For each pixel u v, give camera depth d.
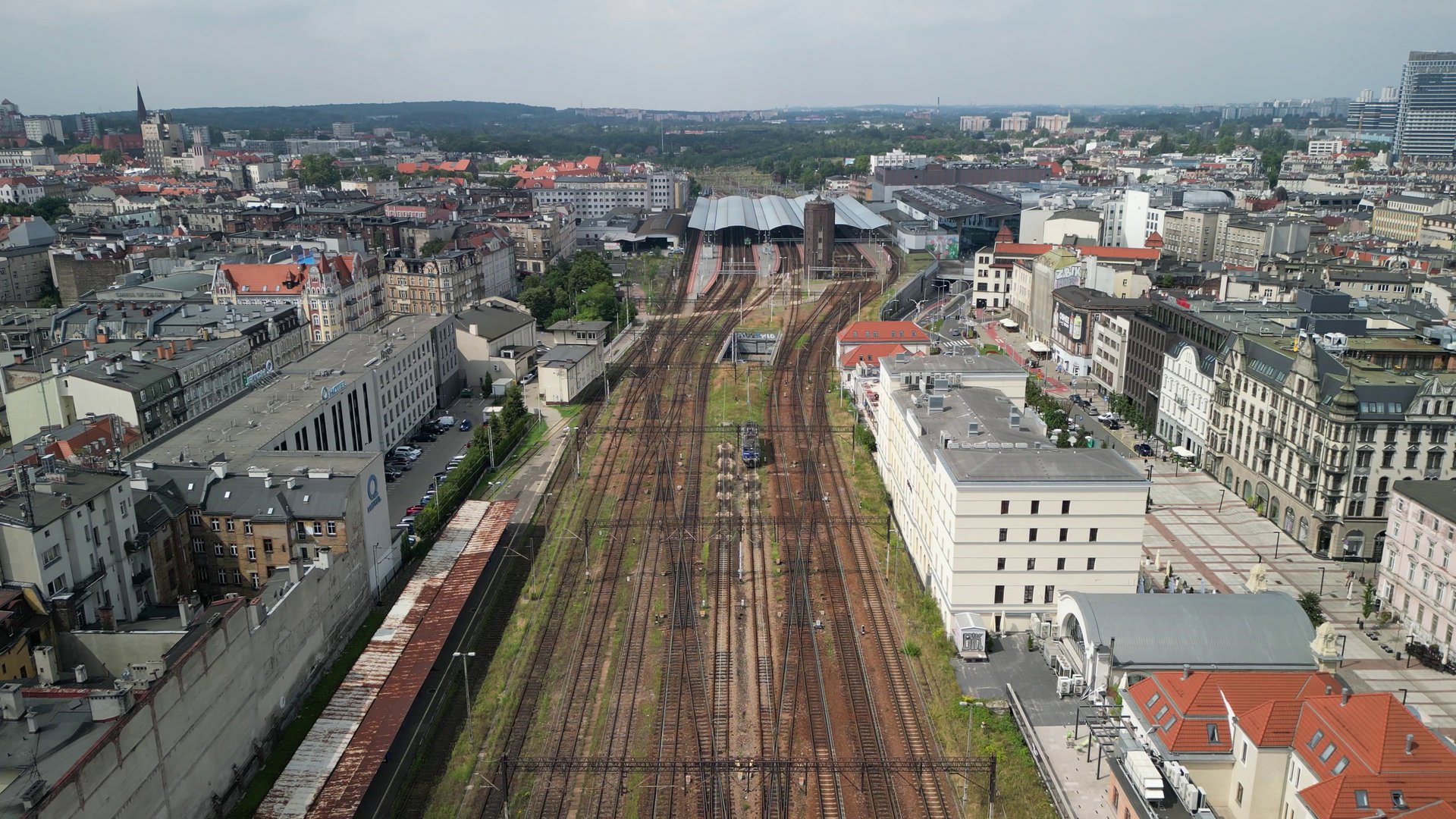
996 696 117.25
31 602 105.06
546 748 109.62
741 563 154.12
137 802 86.38
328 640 126.44
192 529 134.00
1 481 129.88
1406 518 131.50
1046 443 141.00
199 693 96.06
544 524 170.25
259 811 96.00
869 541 162.88
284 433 155.75
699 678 122.81
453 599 134.25
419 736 112.38
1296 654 111.25
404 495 184.38
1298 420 160.50
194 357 195.00
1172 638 112.75
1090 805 96.88
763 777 103.69
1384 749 84.25
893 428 174.75
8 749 81.06
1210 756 94.56
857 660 126.69
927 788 102.50
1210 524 168.88
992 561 128.12
